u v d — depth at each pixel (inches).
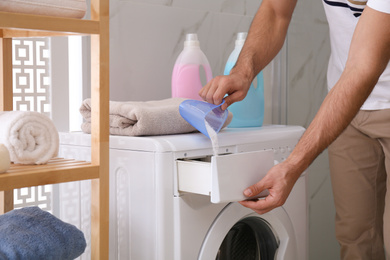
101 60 41.5
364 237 71.3
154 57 71.6
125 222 53.7
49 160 44.9
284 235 63.3
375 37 45.6
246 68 58.3
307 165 47.1
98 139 42.2
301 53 89.9
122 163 53.6
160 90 72.8
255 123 68.1
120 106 54.3
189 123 55.4
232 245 62.7
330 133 46.9
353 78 46.2
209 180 48.3
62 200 60.9
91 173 41.8
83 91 64.6
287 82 88.1
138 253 52.7
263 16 63.8
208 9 77.7
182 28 74.5
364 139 67.2
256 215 59.6
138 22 69.3
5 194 52.2
